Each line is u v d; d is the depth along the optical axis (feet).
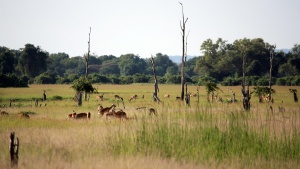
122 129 222.28
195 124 201.36
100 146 198.29
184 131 198.08
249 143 186.91
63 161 168.14
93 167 159.12
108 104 562.25
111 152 187.01
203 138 191.93
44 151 189.06
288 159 178.40
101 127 264.72
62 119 335.47
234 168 165.99
